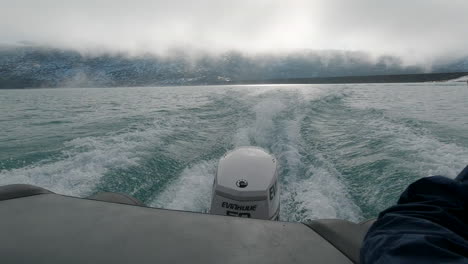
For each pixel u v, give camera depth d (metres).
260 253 0.80
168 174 4.62
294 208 3.66
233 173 2.49
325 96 14.55
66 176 4.42
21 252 0.73
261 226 0.96
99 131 7.70
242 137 7.00
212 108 12.09
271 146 6.32
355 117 9.36
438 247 0.51
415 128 7.38
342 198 3.88
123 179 4.35
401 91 20.25
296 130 7.60
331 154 5.63
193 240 0.83
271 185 2.46
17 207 0.99
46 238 0.79
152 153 5.46
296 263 0.77
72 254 0.72
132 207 1.04
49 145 6.29
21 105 16.47
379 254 0.57
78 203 1.05
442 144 5.84
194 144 6.42
